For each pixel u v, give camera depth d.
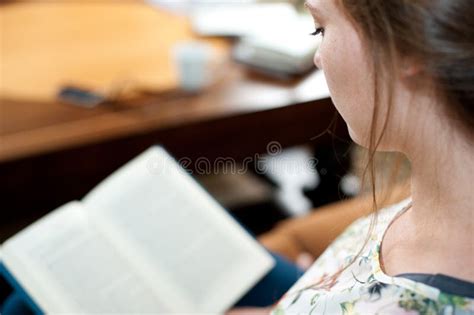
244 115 1.42
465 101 0.44
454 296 0.49
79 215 1.10
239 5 1.85
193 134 1.41
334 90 0.54
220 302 1.07
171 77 1.54
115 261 1.06
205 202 1.15
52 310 1.00
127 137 1.35
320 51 0.54
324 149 1.55
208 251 1.10
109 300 1.02
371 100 0.51
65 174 1.34
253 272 1.10
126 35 1.73
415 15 0.43
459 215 0.51
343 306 0.56
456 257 0.51
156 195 1.14
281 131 1.42
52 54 1.61
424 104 0.48
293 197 1.98
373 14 0.46
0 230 1.55
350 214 1.17
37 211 1.37
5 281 1.20
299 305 0.66
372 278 0.55
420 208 0.55
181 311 1.04
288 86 1.50
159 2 1.92
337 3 0.50
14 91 1.45
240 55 1.58
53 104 1.41
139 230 1.10
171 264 1.08
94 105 1.42
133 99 1.44
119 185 1.14
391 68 0.47
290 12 1.73
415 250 0.55
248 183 2.00
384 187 0.67
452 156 0.49
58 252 1.05
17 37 1.68
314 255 1.32
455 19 0.42
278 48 1.52
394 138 0.52
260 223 1.90
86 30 1.75
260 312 1.07
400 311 0.50
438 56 0.43
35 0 1.92
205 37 1.73
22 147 1.28
